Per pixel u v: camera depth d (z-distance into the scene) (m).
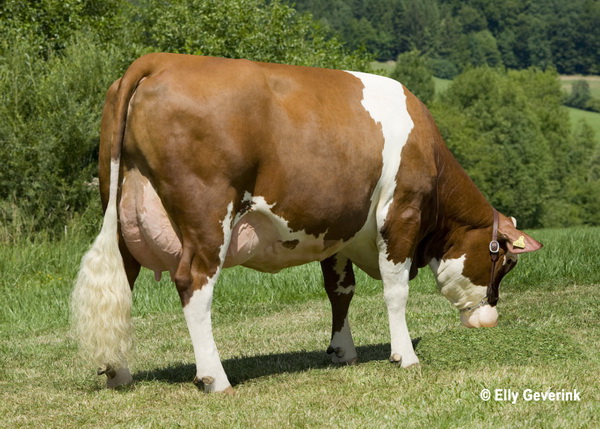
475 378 5.60
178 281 5.45
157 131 5.34
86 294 5.41
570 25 172.75
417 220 6.38
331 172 5.78
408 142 6.25
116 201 5.58
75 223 19.59
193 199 5.37
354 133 5.91
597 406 4.92
